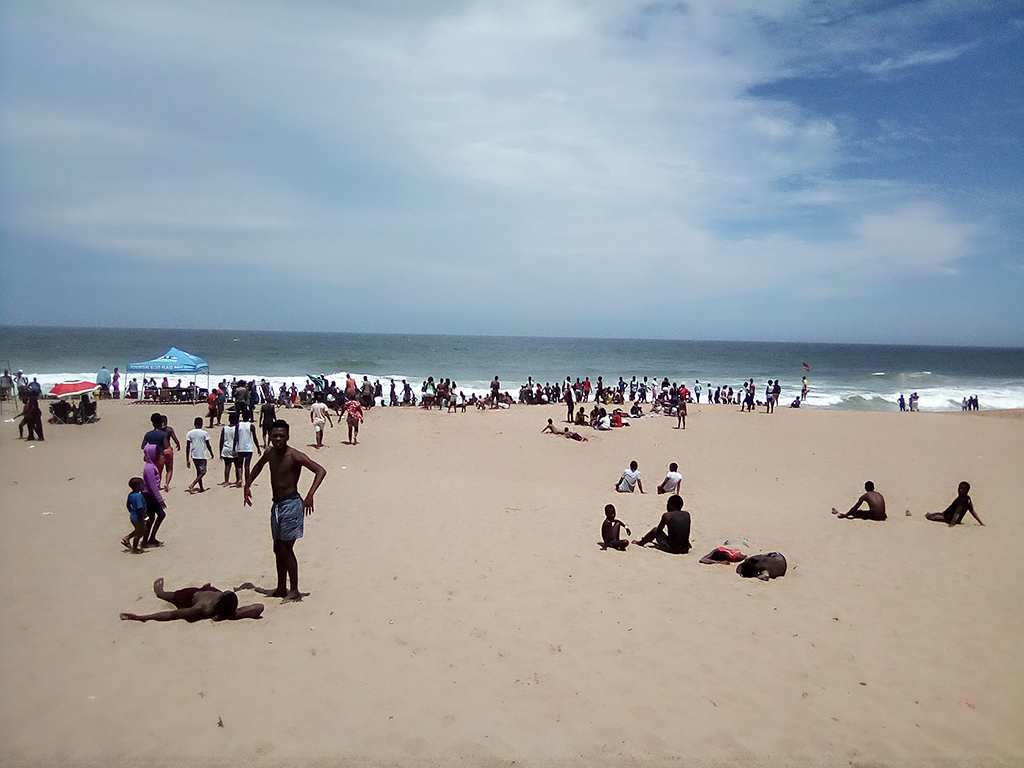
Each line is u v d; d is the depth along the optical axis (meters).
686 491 15.59
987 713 4.70
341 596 6.70
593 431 24.72
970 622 6.58
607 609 6.59
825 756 4.08
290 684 4.71
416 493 12.87
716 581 7.79
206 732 4.06
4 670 4.84
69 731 4.04
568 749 4.05
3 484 13.02
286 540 6.50
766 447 22.31
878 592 7.54
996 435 25.05
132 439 19.89
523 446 21.53
